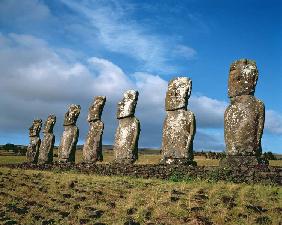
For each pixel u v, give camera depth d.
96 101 32.22
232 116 21.31
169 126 24.42
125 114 27.53
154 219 13.27
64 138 35.75
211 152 46.44
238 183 17.47
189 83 24.61
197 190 15.73
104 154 64.12
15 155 64.19
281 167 18.55
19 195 17.72
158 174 21.72
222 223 12.36
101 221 13.62
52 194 17.92
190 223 12.56
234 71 21.77
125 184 19.36
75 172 27.22
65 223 13.57
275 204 13.76
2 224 13.15
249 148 20.69
